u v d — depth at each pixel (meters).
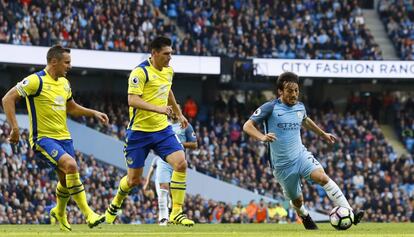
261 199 33.78
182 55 41.16
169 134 15.03
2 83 39.81
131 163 15.00
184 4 44.50
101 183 33.06
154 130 14.91
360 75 43.88
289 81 14.40
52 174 32.44
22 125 36.88
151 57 14.80
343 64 43.69
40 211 29.83
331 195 14.59
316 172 14.52
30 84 13.69
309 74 43.16
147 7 42.41
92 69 38.78
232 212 33.41
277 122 14.47
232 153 39.25
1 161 30.66
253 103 45.47
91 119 38.53
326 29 45.38
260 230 15.01
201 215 33.03
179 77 44.00
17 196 30.06
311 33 45.00
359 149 42.12
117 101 41.25
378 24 48.75
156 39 14.63
